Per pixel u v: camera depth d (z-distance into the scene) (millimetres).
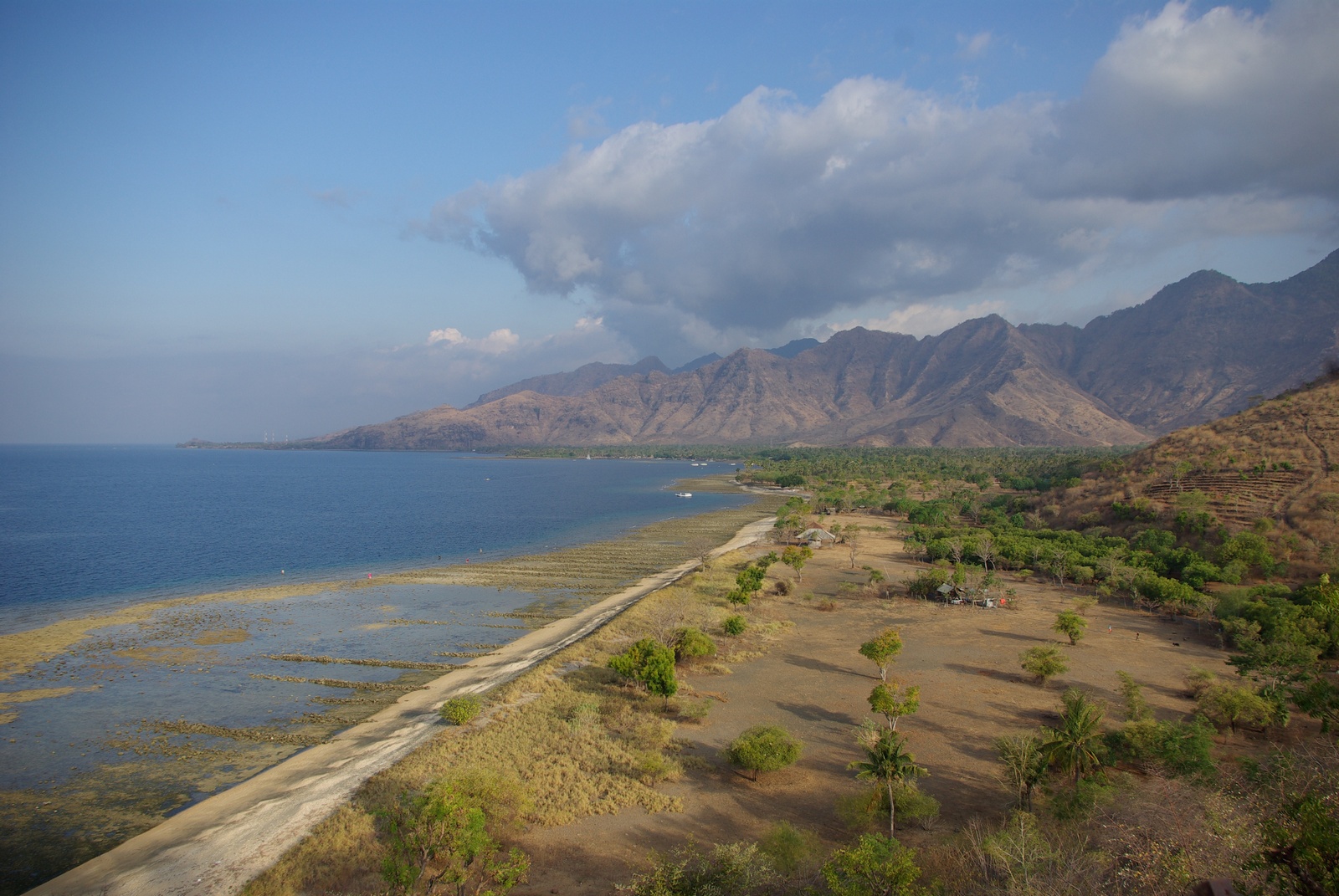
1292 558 96250
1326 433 125688
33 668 64250
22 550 130875
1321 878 17062
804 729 51375
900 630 78438
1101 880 24953
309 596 94500
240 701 56594
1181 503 118812
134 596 93812
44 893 32406
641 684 58562
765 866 31484
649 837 36625
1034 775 40031
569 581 104750
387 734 49906
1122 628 79188
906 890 27547
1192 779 35375
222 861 34625
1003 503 183250
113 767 45062
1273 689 51156
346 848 35250
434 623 80625
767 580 105625
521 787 40500
